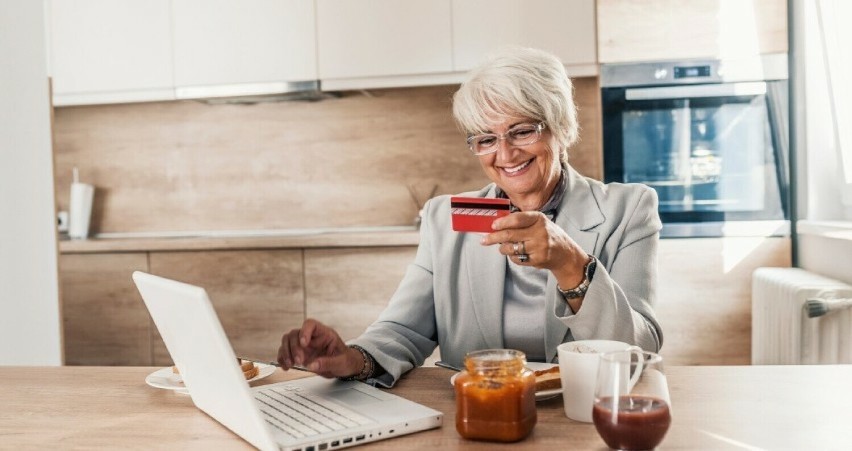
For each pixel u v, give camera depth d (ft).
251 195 12.37
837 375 3.99
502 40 10.39
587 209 5.05
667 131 9.80
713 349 9.73
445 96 11.80
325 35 10.80
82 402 3.91
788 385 3.83
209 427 3.45
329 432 3.14
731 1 9.55
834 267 8.37
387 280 10.46
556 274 3.86
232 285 10.82
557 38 10.25
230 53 11.03
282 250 10.68
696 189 9.75
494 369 3.10
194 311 3.00
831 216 9.30
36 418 3.65
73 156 12.64
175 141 12.48
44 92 7.91
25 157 7.69
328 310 10.63
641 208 5.01
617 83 9.83
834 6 8.50
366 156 12.05
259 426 2.98
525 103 4.62
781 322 8.05
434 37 10.57
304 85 10.91
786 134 9.53
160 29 11.18
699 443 3.02
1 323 7.40
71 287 11.14
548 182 4.99
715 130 9.70
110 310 11.11
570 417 3.39
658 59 9.73
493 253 5.01
